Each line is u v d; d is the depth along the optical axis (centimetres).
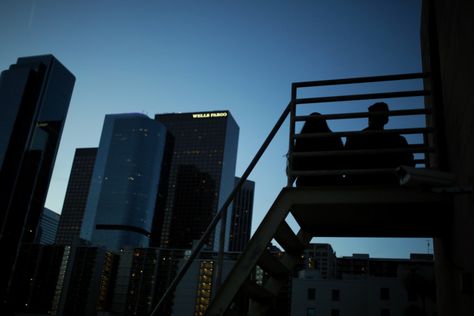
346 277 7088
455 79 427
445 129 499
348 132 515
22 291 17488
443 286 600
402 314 6256
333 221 558
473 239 364
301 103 549
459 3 389
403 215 513
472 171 362
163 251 16775
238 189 522
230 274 471
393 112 530
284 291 12362
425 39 634
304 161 553
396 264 12988
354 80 557
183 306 14588
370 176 543
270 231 479
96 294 16638
